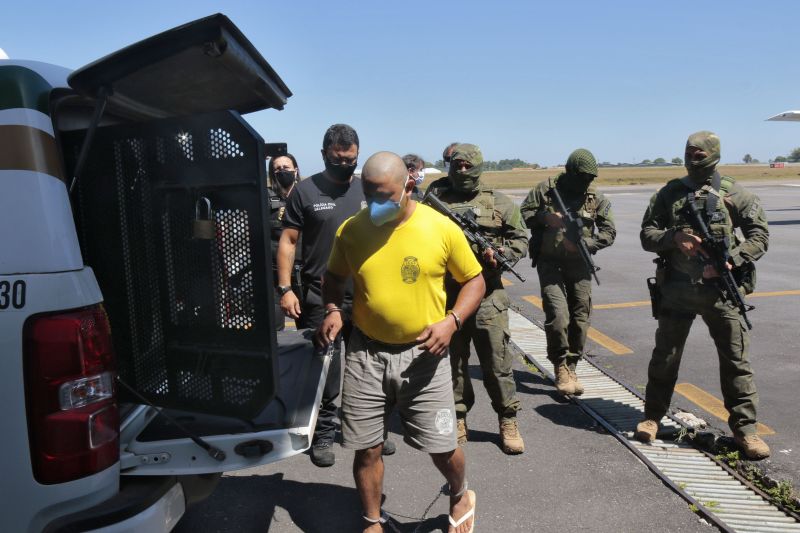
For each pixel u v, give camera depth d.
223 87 2.59
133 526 2.12
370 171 2.52
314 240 3.78
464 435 4.23
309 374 3.17
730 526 3.18
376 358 2.77
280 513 3.39
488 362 3.99
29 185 2.03
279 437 2.40
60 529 2.05
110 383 2.13
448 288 3.96
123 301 2.38
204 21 1.96
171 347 2.35
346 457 4.08
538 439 4.32
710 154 3.81
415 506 3.44
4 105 2.04
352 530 3.22
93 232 2.36
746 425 3.92
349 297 3.79
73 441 2.02
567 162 4.95
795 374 5.59
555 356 5.07
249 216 2.19
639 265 12.02
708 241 3.75
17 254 2.00
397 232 2.67
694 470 3.84
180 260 2.30
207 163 2.22
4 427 2.01
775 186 48.41
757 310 8.05
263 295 2.22
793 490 3.54
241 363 2.28
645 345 6.64
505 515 3.34
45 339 1.98
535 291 9.77
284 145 5.08
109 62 2.08
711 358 6.12
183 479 2.44
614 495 3.54
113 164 2.32
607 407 4.86
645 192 43.81
